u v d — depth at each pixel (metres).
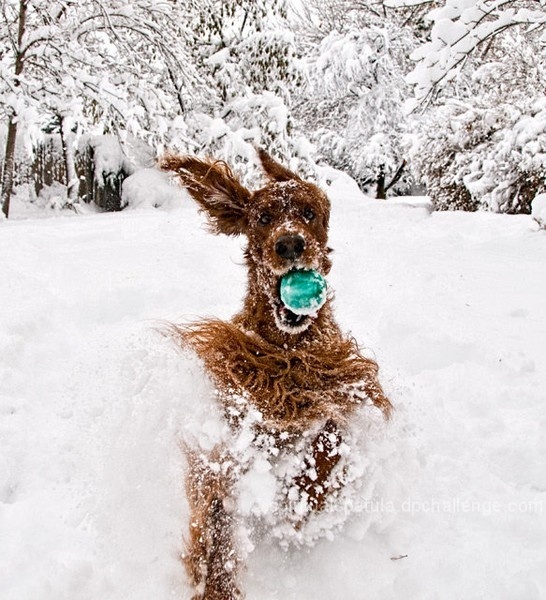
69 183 4.32
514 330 1.47
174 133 3.70
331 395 0.86
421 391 1.23
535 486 0.96
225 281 1.86
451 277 1.94
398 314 1.56
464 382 1.24
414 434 1.07
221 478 0.82
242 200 1.00
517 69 4.89
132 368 1.21
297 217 0.94
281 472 0.83
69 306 1.61
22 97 3.14
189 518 0.86
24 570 0.80
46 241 2.27
